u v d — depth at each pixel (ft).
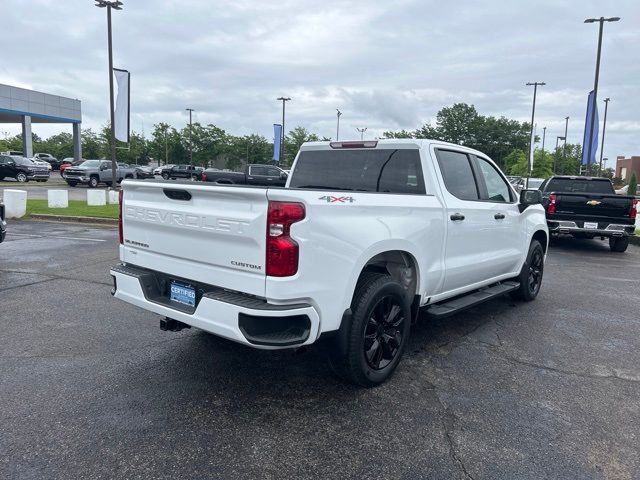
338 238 11.30
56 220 47.47
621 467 9.96
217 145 211.00
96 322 17.88
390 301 13.33
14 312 18.90
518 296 22.30
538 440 10.87
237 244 10.89
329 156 17.33
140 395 12.42
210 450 10.16
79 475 9.27
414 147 15.52
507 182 20.30
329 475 9.49
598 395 13.14
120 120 77.56
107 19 75.00
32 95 142.41
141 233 13.38
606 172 234.38
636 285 26.81
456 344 16.75
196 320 11.41
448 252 15.71
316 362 14.79
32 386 12.76
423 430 11.16
